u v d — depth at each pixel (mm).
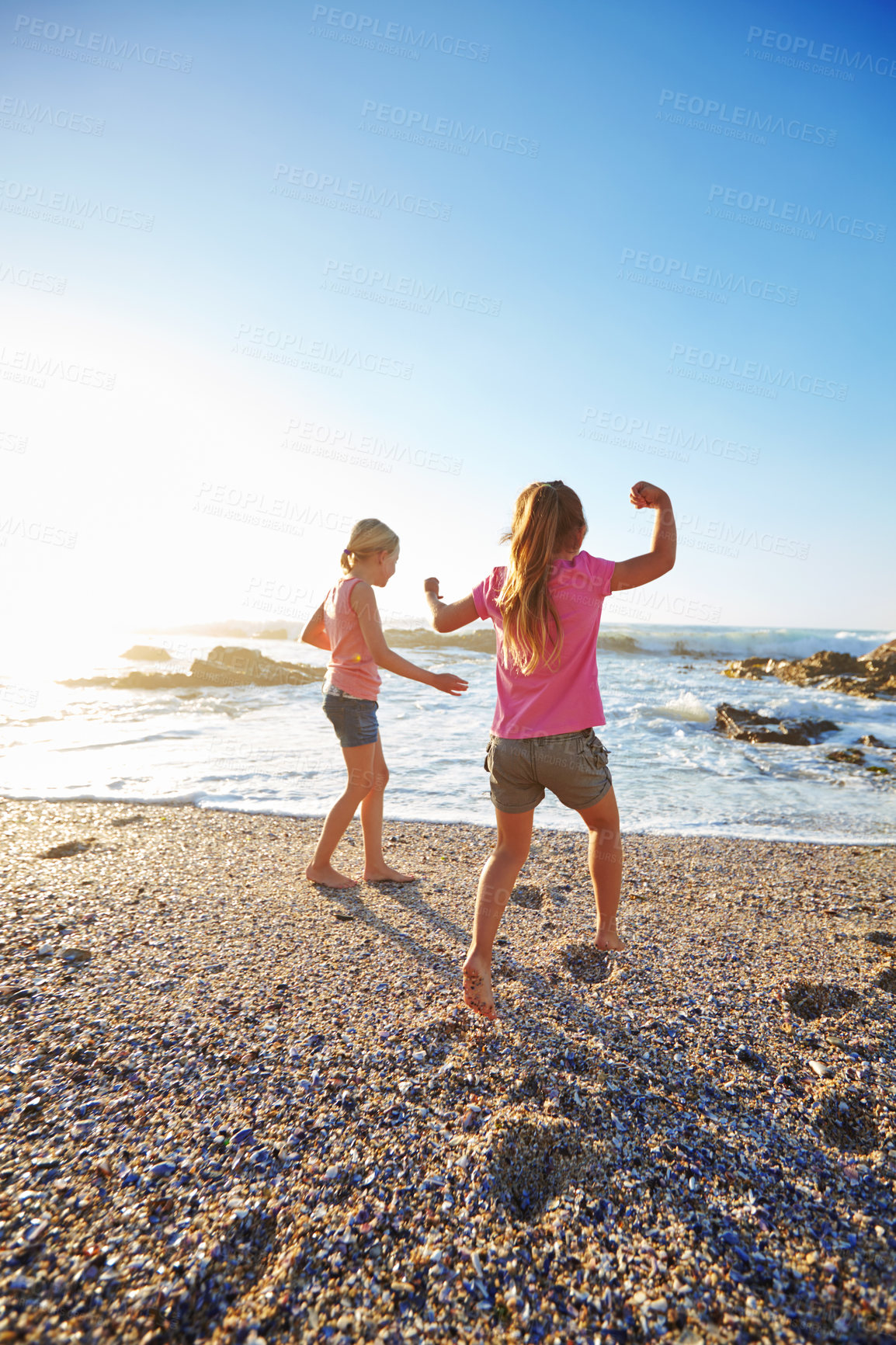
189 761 6566
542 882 3672
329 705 3426
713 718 11273
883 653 18469
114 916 2930
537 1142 1720
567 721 2229
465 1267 1387
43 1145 1624
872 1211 1540
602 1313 1306
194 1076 1910
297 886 3451
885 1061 2082
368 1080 1932
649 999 2424
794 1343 1243
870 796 6535
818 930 3133
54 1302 1251
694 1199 1567
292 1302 1295
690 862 4203
